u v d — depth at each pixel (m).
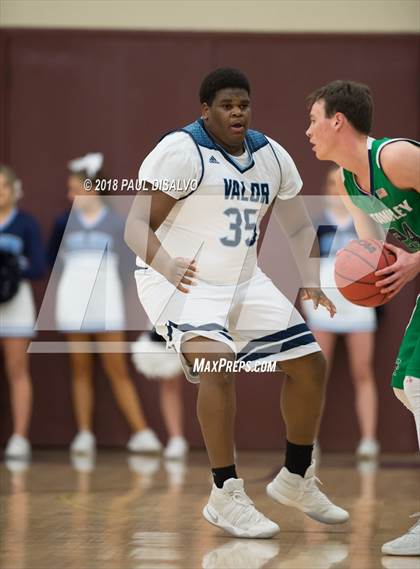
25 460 17.48
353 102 9.41
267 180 10.31
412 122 19.06
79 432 18.88
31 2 19.42
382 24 19.09
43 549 9.41
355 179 9.68
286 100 19.17
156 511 11.64
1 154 19.45
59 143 19.42
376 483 14.37
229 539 9.91
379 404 18.84
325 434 18.91
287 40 19.17
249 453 18.70
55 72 19.42
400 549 9.12
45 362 19.28
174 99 19.28
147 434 18.56
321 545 9.61
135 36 19.30
